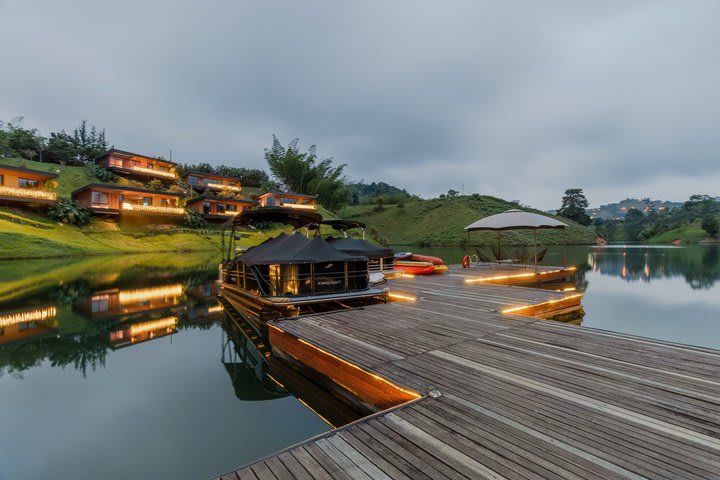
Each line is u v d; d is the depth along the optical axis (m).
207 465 3.27
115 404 4.49
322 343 4.95
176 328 8.24
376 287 9.96
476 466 2.23
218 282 12.27
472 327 5.84
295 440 3.68
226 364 6.00
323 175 66.62
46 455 3.40
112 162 45.31
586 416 2.86
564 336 5.23
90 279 15.77
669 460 2.27
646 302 11.62
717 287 14.74
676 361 4.08
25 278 15.47
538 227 14.53
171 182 50.50
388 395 3.65
